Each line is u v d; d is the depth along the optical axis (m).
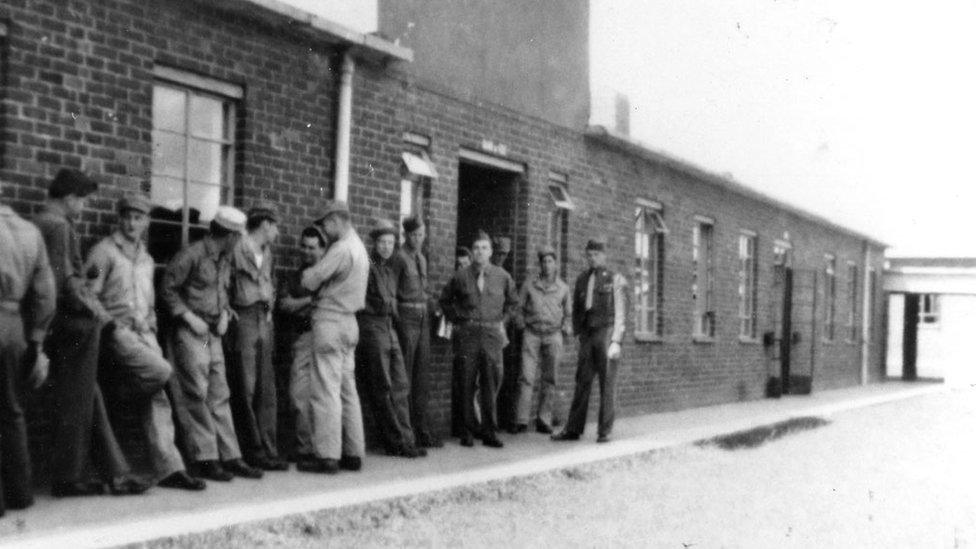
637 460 11.09
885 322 33.00
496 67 13.09
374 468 9.57
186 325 8.34
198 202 9.29
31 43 7.77
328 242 9.65
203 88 9.19
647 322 17.36
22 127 7.71
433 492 8.15
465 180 13.96
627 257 16.27
